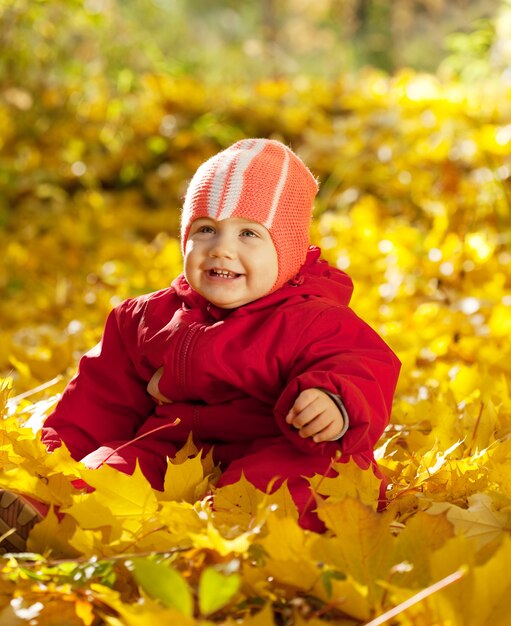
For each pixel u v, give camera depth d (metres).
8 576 1.88
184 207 2.67
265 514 1.87
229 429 2.54
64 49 8.71
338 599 1.70
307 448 2.26
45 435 2.67
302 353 2.44
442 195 6.02
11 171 7.73
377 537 1.84
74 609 1.79
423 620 1.63
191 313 2.60
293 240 2.60
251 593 1.80
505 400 3.21
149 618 1.54
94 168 8.05
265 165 2.60
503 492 2.39
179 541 1.98
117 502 2.13
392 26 15.79
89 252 6.74
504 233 5.38
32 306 5.50
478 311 4.43
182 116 8.15
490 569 1.64
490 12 15.76
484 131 5.91
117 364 2.71
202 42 15.75
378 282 5.12
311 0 16.95
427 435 2.97
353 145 7.09
